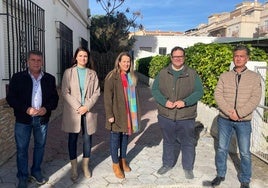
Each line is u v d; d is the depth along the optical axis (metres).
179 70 4.65
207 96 7.68
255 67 5.77
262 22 49.38
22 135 4.21
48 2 8.78
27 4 6.59
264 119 5.99
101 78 16.53
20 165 4.27
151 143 6.66
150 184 4.58
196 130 7.57
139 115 4.82
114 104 4.60
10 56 5.79
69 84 4.52
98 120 8.94
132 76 4.76
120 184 4.55
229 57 6.75
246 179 4.40
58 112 9.23
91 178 4.73
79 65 4.59
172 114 4.69
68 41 11.76
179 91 4.62
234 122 4.34
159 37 34.47
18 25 6.05
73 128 4.48
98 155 5.77
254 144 5.96
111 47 28.44
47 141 6.54
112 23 29.19
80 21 15.58
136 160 5.58
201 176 4.90
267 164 5.45
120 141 4.93
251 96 4.23
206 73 7.57
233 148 5.98
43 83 4.27
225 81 4.39
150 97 14.53
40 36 7.62
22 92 4.16
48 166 5.15
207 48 7.69
